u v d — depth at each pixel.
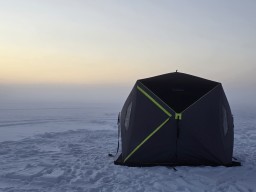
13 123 15.12
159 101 4.11
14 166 4.16
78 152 5.37
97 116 23.55
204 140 4.03
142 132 4.13
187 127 3.98
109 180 3.45
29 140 6.93
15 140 7.18
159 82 4.42
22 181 3.43
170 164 4.07
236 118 20.52
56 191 3.06
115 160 4.33
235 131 10.06
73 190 3.09
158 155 4.08
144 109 4.19
